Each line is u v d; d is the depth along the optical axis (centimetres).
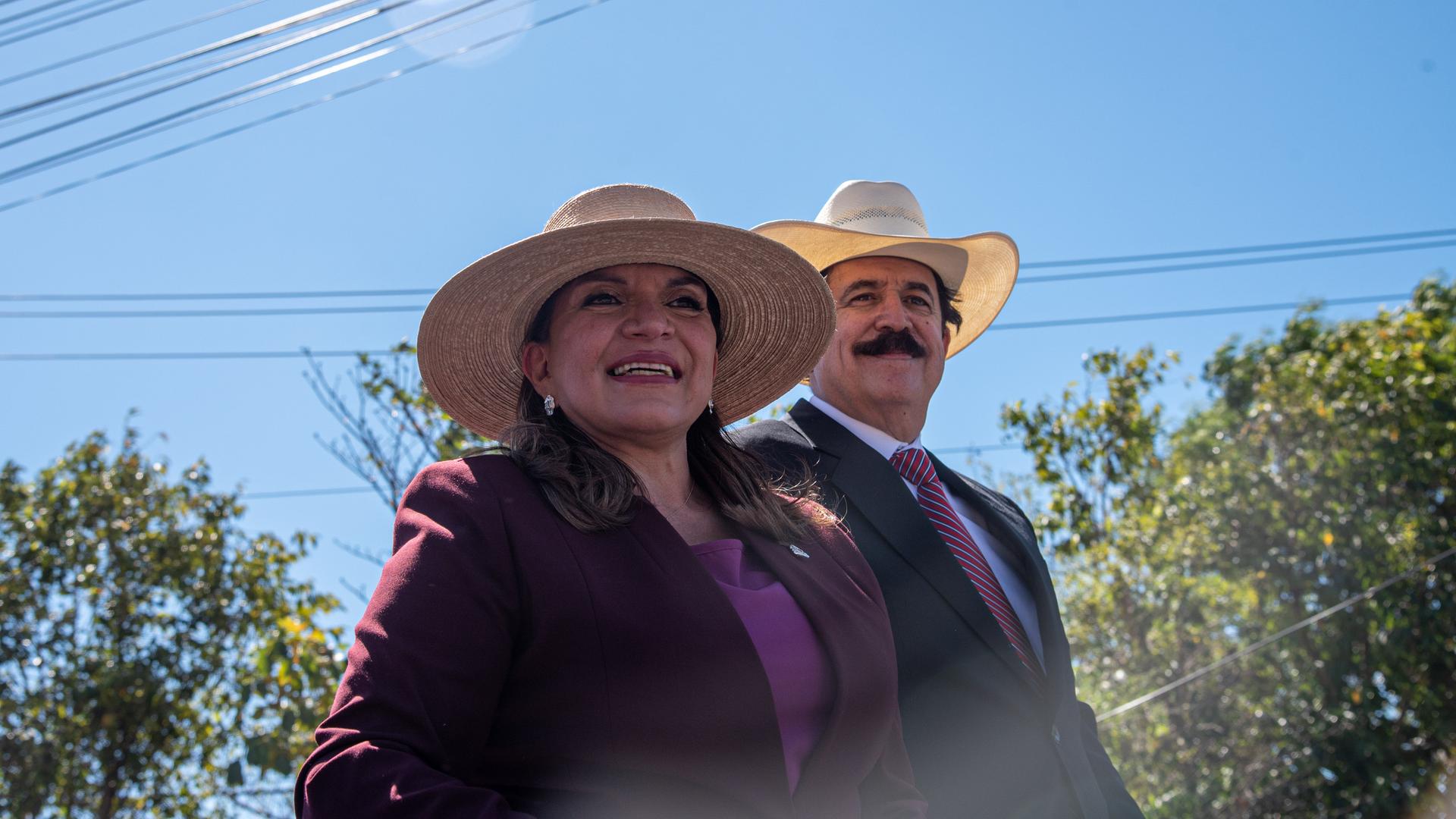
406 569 195
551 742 191
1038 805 304
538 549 201
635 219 233
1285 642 995
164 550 1037
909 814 228
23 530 1041
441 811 166
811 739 212
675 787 192
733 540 232
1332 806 941
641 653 195
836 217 415
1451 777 944
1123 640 973
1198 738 943
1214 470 1057
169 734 993
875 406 380
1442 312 1334
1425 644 970
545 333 252
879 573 323
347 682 185
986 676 312
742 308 267
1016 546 362
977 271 442
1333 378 1073
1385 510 1036
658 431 238
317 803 172
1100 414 978
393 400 845
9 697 994
